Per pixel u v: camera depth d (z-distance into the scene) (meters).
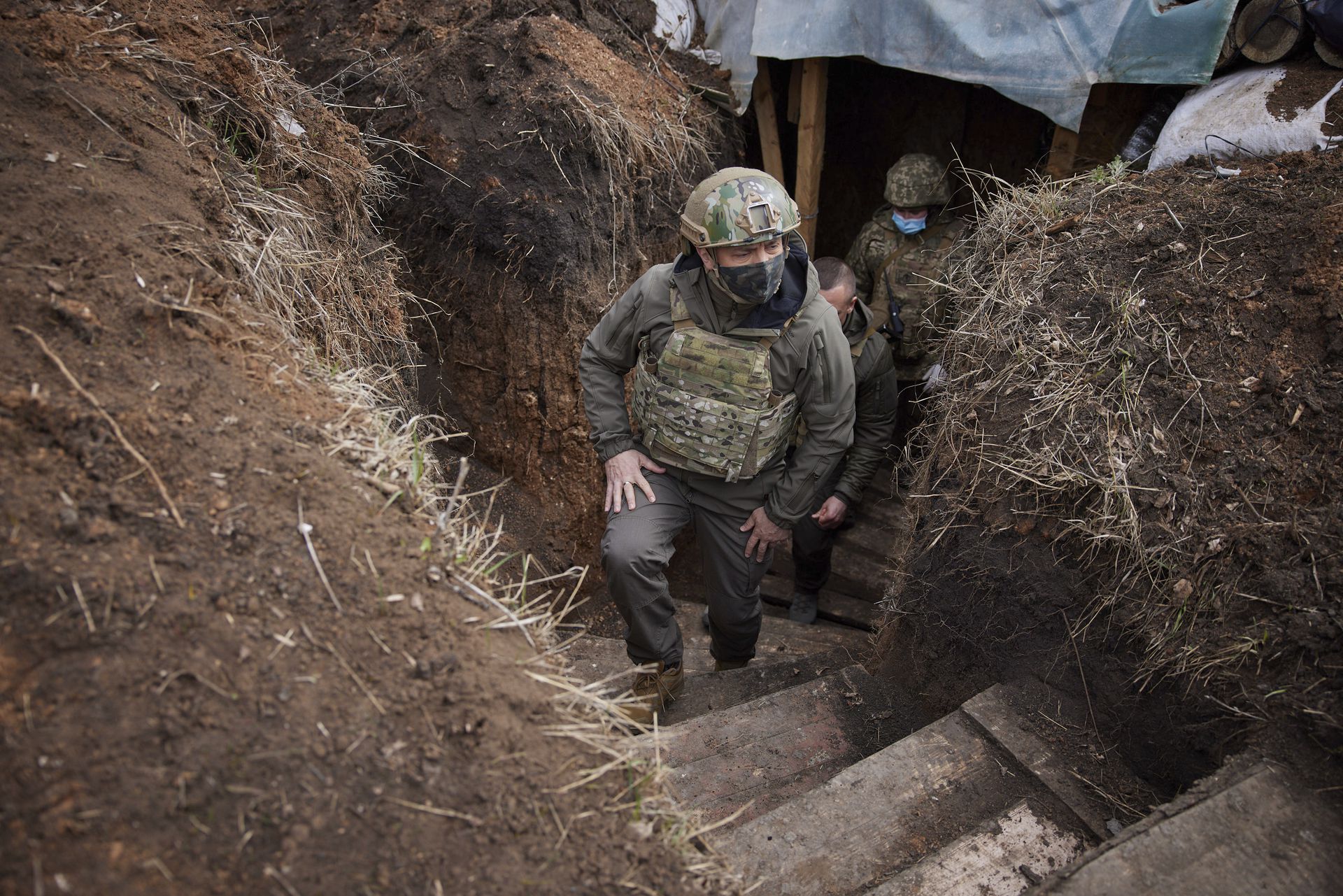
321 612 1.72
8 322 1.84
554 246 4.04
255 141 2.96
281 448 1.93
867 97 5.51
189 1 3.17
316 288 2.85
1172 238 2.96
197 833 1.41
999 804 2.32
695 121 4.87
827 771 2.73
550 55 4.28
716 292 2.66
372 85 4.41
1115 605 2.44
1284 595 2.16
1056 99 3.92
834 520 4.01
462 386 4.38
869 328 3.71
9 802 1.33
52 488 1.65
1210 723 2.18
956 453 2.96
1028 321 2.97
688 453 2.77
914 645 3.08
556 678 1.87
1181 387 2.62
